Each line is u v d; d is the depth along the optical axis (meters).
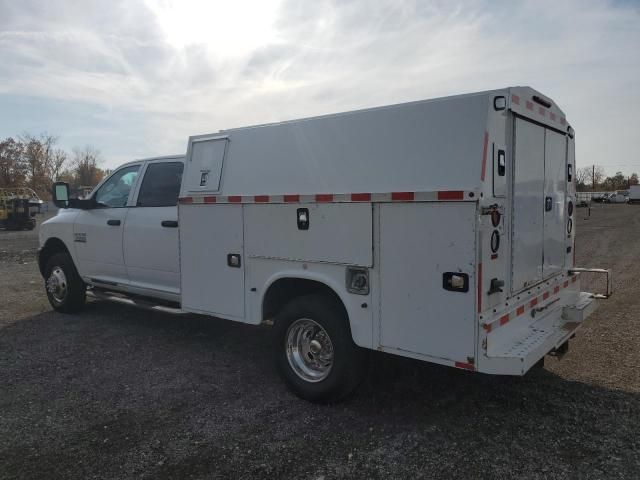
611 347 5.73
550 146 4.52
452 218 3.47
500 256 3.68
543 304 4.42
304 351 4.55
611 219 33.38
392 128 3.84
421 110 3.71
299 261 4.37
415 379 4.86
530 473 3.26
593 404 4.28
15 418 4.17
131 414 4.22
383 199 3.78
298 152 4.39
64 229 7.41
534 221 4.25
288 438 3.78
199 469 3.38
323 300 4.32
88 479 3.29
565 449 3.55
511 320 3.84
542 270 4.46
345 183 4.05
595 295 5.29
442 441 3.70
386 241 3.79
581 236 20.27
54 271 7.70
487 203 3.47
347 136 4.08
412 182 3.69
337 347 4.18
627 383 4.71
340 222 4.05
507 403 4.32
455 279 3.48
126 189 6.60
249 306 4.84
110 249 6.63
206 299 5.25
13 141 72.75
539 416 4.07
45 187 75.56
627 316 7.03
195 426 3.99
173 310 5.68
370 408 4.27
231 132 4.98
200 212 5.20
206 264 5.20
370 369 4.39
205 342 6.21
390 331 3.83
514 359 3.42
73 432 3.92
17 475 3.34
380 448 3.61
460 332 3.50
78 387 4.81
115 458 3.53
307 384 4.40
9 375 5.13
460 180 3.47
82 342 6.23
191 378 5.02
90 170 88.06
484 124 3.45
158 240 5.91
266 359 5.58
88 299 8.75
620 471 3.26
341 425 3.98
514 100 3.72
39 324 7.10
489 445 3.62
